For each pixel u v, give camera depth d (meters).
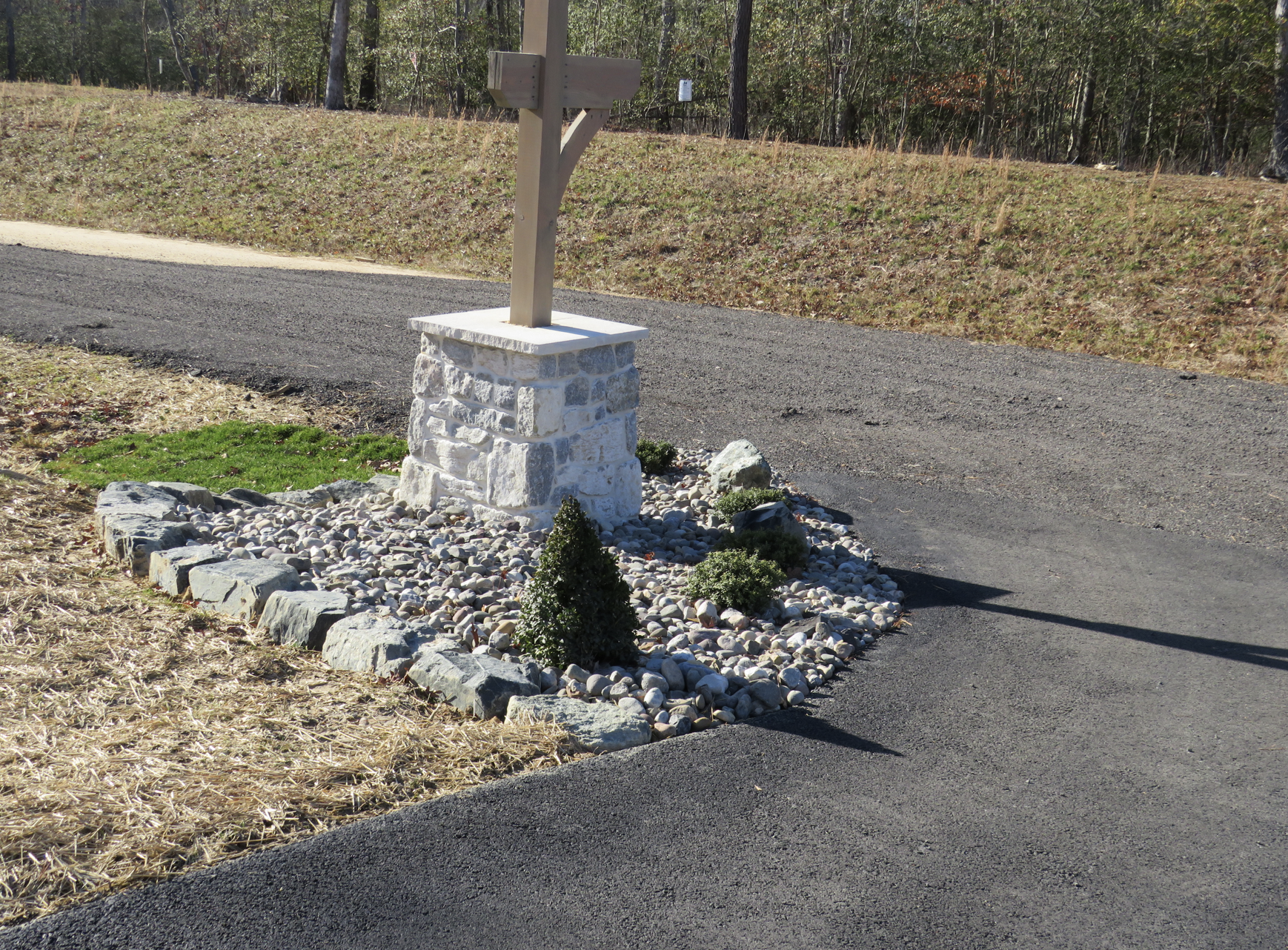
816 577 6.82
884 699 5.12
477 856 3.63
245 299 15.42
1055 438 10.59
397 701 4.66
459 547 6.67
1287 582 6.96
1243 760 4.62
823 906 3.46
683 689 5.12
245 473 8.63
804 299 17.09
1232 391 12.60
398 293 16.59
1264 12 24.45
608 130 26.08
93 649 4.93
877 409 11.55
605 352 7.32
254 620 5.47
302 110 28.06
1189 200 18.39
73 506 7.22
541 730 4.46
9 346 11.91
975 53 32.38
